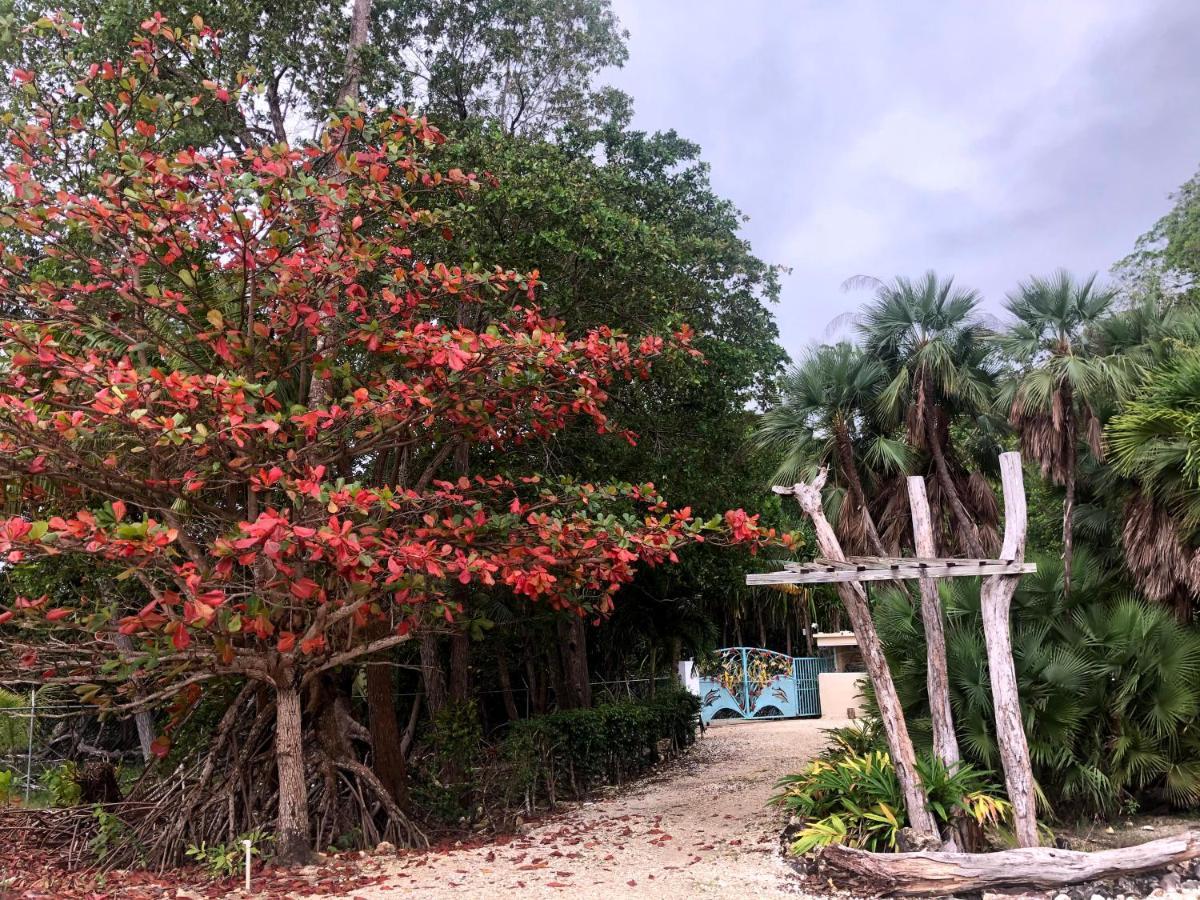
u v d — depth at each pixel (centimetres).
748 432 1361
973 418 1349
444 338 726
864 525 1234
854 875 641
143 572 765
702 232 1455
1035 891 624
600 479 1188
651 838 867
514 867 758
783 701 2547
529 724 1174
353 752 952
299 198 748
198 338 756
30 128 730
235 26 1075
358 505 625
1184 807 855
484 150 1055
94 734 1542
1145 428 855
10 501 761
